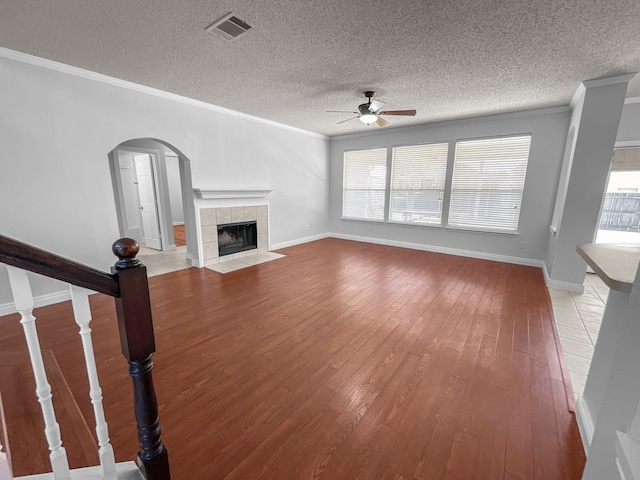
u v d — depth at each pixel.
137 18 2.08
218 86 3.50
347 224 6.91
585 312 2.98
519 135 4.54
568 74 3.03
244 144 4.92
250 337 2.47
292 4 1.91
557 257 3.65
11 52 2.61
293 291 3.54
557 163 4.30
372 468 1.34
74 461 1.23
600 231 4.34
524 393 1.82
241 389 1.85
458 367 2.08
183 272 4.29
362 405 1.72
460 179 5.19
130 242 0.95
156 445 1.11
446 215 5.41
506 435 1.51
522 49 2.50
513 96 3.76
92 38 2.37
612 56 2.61
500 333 2.56
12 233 2.83
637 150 3.92
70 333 2.48
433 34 2.27
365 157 6.37
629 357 0.79
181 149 4.07
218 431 1.53
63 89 2.97
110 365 2.05
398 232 6.12
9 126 2.71
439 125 5.24
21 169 2.82
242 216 5.05
